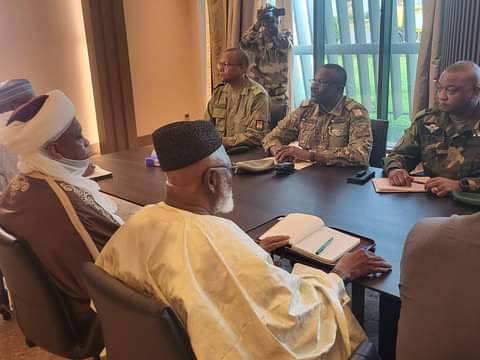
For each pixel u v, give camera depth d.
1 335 2.14
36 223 1.39
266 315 0.92
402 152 2.26
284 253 1.39
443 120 2.18
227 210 1.11
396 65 4.08
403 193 1.89
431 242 0.89
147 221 1.03
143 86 5.08
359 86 4.41
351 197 1.88
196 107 5.67
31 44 4.23
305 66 4.72
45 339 1.45
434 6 3.31
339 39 4.39
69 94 4.57
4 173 2.06
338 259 1.32
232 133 3.19
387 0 3.82
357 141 2.39
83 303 1.43
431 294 0.88
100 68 4.58
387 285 1.21
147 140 5.21
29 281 1.35
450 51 3.27
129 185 2.18
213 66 4.93
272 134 2.74
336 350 1.04
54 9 4.32
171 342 0.86
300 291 1.02
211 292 0.92
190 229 0.98
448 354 0.87
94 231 1.41
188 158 1.01
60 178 1.43
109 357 1.11
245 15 4.52
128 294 0.92
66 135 1.45
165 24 5.15
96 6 4.43
